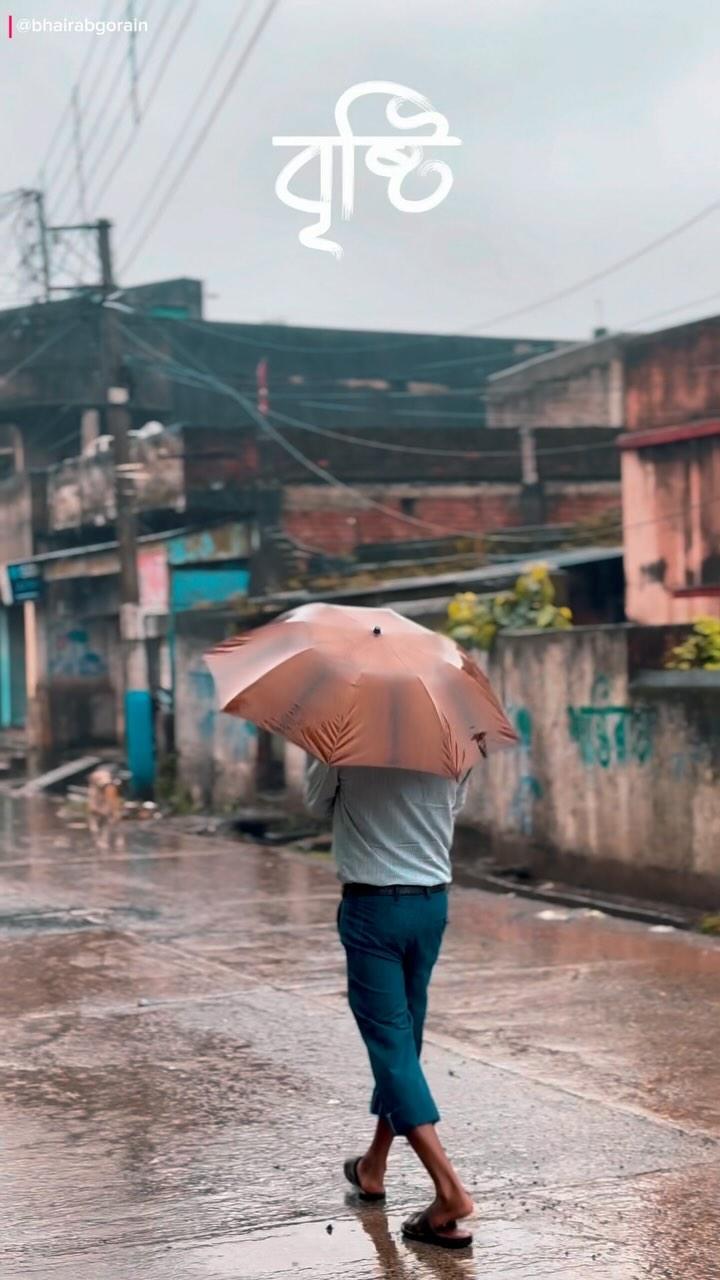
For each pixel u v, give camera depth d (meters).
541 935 10.31
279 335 39.22
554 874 12.65
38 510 30.95
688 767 10.96
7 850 16.62
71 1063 6.88
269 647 4.83
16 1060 6.93
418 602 18.17
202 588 25.34
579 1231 4.76
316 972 9.11
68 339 35.12
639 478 19.30
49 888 13.20
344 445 25.22
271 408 38.94
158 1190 5.12
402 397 39.91
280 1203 5.00
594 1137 5.76
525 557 24.05
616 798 11.80
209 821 19.56
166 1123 5.92
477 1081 6.57
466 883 13.30
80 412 35.31
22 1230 4.72
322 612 4.98
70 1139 5.70
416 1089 4.74
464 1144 5.67
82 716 30.69
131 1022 7.72
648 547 19.12
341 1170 5.36
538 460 26.31
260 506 24.62
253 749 20.06
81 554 29.08
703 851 10.82
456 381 40.53
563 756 12.48
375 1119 5.99
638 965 9.19
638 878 11.55
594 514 26.56
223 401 38.25
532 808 12.98
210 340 38.44
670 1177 5.30
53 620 30.53
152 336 37.44
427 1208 4.70
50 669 30.45
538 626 13.79
